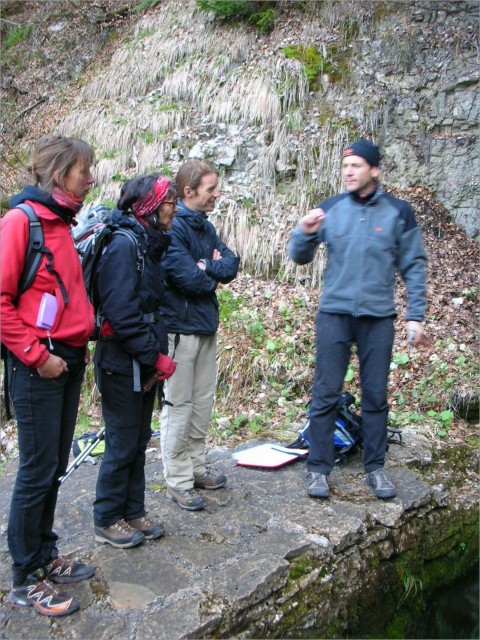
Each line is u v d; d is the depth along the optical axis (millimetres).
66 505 3330
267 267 6035
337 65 7031
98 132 7586
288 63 7086
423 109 6668
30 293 2279
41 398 2314
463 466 3988
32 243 2242
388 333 3318
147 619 2377
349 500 3383
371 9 7098
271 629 2576
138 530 2930
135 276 2578
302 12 7512
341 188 6363
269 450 4027
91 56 9062
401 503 3361
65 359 2387
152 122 7277
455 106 6551
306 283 5863
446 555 3486
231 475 3736
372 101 6762
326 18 7277
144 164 6992
